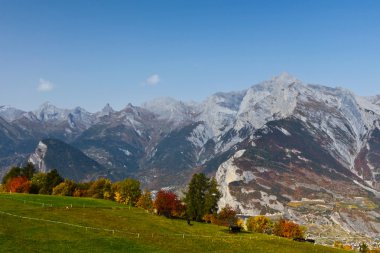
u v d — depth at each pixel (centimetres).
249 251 10419
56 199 15775
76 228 10800
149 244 10006
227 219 19238
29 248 8756
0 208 12406
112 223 12038
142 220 13275
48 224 10875
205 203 18688
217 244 10875
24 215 11688
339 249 12662
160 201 16550
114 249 9306
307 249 11788
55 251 8769
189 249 9969
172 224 13525
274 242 12300
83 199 16800
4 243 8894
